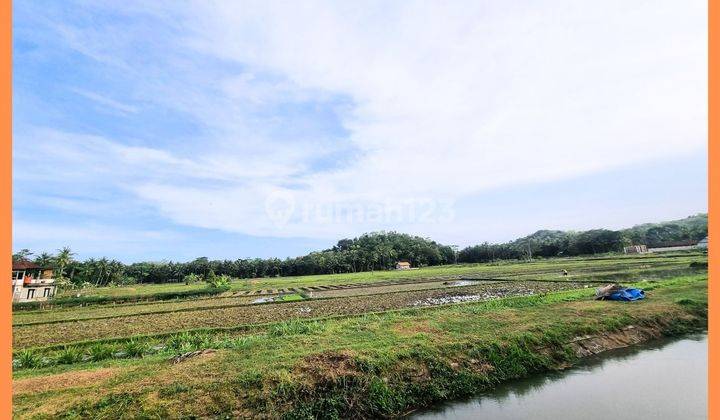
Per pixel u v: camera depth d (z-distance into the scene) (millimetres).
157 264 116438
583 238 117375
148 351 17375
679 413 10797
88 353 17797
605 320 18344
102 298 49875
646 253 95125
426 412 11672
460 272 78250
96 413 9469
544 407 11586
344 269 128750
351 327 17484
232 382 10914
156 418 9469
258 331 21797
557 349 15555
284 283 77062
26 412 9367
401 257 143125
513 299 24312
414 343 14383
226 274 114875
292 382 11148
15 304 45469
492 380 13469
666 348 16938
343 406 11102
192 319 28234
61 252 76125
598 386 12977
